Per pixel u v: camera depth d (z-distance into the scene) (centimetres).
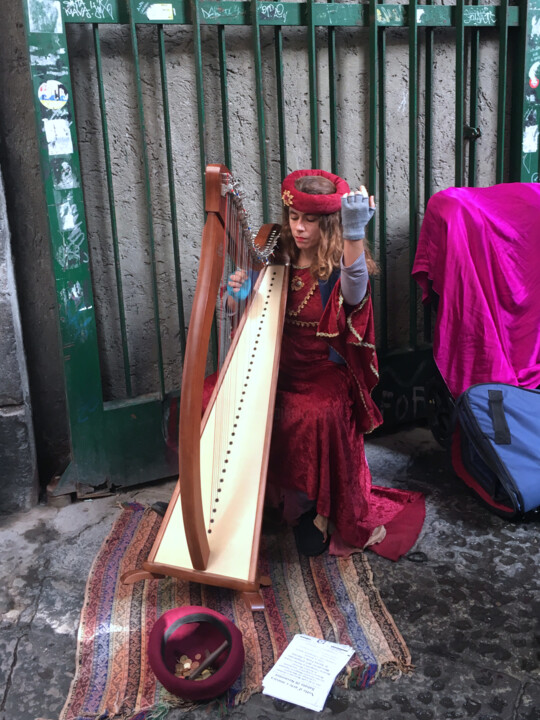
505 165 330
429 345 327
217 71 267
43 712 185
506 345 280
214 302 177
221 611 216
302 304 246
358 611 216
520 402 258
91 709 183
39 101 234
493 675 193
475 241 270
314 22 268
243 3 257
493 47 312
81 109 252
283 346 252
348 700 187
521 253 275
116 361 284
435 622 213
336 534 247
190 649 194
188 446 181
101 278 272
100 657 200
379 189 304
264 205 285
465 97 316
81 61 247
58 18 231
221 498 215
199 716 182
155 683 191
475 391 260
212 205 173
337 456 233
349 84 292
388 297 325
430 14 287
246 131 279
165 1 245
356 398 242
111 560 240
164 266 280
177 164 271
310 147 294
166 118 256
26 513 272
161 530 217
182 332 282
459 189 280
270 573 234
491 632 208
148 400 281
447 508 270
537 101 316
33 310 272
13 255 263
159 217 274
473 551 245
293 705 185
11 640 208
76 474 275
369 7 277
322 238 233
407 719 181
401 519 259
